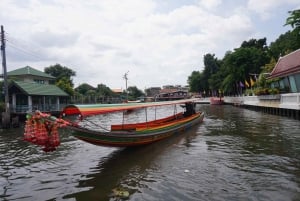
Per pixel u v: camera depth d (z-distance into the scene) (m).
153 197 7.68
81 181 9.30
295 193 7.50
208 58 91.12
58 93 40.50
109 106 12.48
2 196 8.28
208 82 85.56
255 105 37.19
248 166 10.05
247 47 59.78
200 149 13.28
